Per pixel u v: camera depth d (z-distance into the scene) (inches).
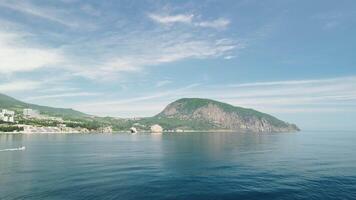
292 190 3093.0
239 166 4763.8
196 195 2888.8
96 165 4872.0
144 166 4771.2
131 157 6112.2
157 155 6530.5
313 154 6766.7
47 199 2711.6
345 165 4886.8
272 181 3518.7
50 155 6461.6
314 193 2984.7
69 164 4992.6
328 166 4766.2
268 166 4766.2
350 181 3518.7
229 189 3117.6
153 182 3444.9
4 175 3885.3
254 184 3348.9
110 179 3612.2
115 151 7514.8
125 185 3272.6
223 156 6309.1
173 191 3026.6
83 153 6943.9
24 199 2714.1
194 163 5147.6
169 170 4345.5
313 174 3998.5
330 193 2989.7
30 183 3358.8
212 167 4658.0
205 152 7263.8
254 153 6998.0
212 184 3346.5
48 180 3533.5
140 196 2837.1
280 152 7268.7
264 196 2874.0
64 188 3112.7
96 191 2999.5
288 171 4256.9
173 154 6756.9
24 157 6038.4
